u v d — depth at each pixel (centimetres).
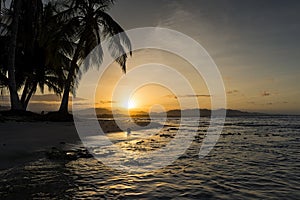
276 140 1802
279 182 638
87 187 548
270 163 905
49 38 2183
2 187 521
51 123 1812
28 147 915
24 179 580
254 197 516
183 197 507
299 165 870
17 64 2645
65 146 1018
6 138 1065
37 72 2831
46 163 735
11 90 1988
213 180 645
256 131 2800
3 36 2573
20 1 2056
